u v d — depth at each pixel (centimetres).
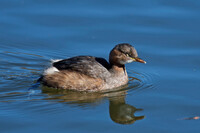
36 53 1762
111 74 1486
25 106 1298
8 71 1614
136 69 1680
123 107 1327
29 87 1467
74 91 1448
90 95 1422
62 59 1636
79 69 1448
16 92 1418
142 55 1733
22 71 1623
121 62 1478
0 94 1390
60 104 1324
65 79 1446
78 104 1334
